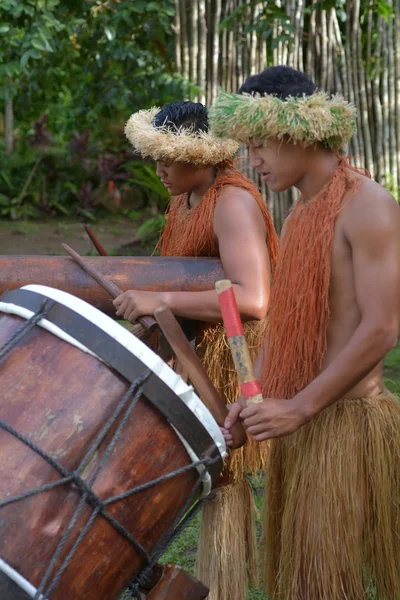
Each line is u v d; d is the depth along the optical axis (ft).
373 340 8.61
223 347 11.06
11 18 28.45
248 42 27.55
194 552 13.94
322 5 27.94
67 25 28.94
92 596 7.58
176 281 10.39
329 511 9.16
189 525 14.80
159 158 10.60
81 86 35.14
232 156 10.90
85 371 7.50
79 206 46.42
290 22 27.68
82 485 7.27
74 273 10.35
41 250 37.35
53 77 33.12
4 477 7.12
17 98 34.73
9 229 41.96
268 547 10.27
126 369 7.51
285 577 9.70
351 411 9.26
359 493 9.21
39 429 7.29
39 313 7.68
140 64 29.40
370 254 8.64
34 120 47.32
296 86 8.87
